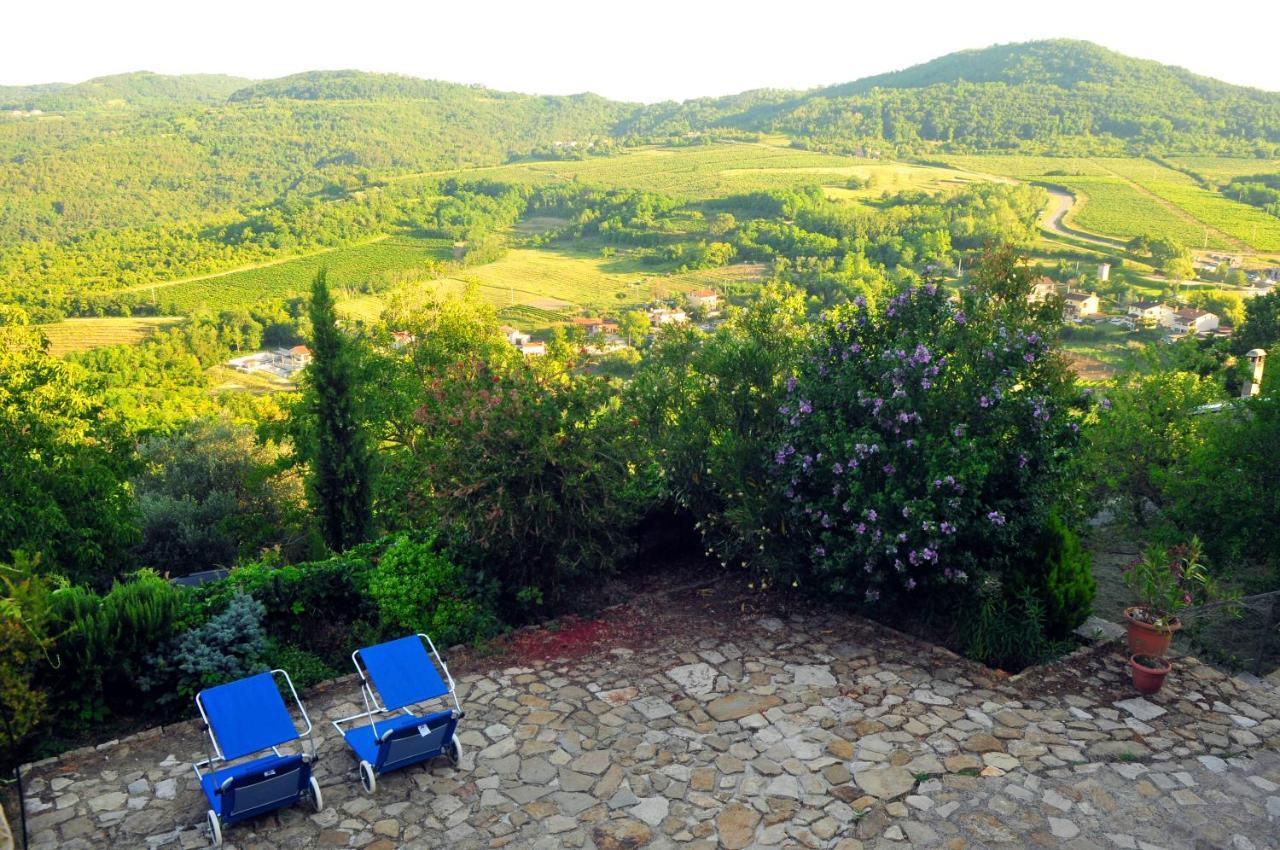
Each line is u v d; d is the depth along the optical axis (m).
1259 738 6.95
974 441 8.30
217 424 24.84
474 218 195.88
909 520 8.30
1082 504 10.88
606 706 7.46
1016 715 7.26
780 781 6.30
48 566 12.30
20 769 6.41
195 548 19.00
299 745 6.89
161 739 6.96
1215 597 9.73
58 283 141.75
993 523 8.23
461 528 9.25
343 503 13.25
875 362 9.37
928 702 7.48
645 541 11.30
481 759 6.65
